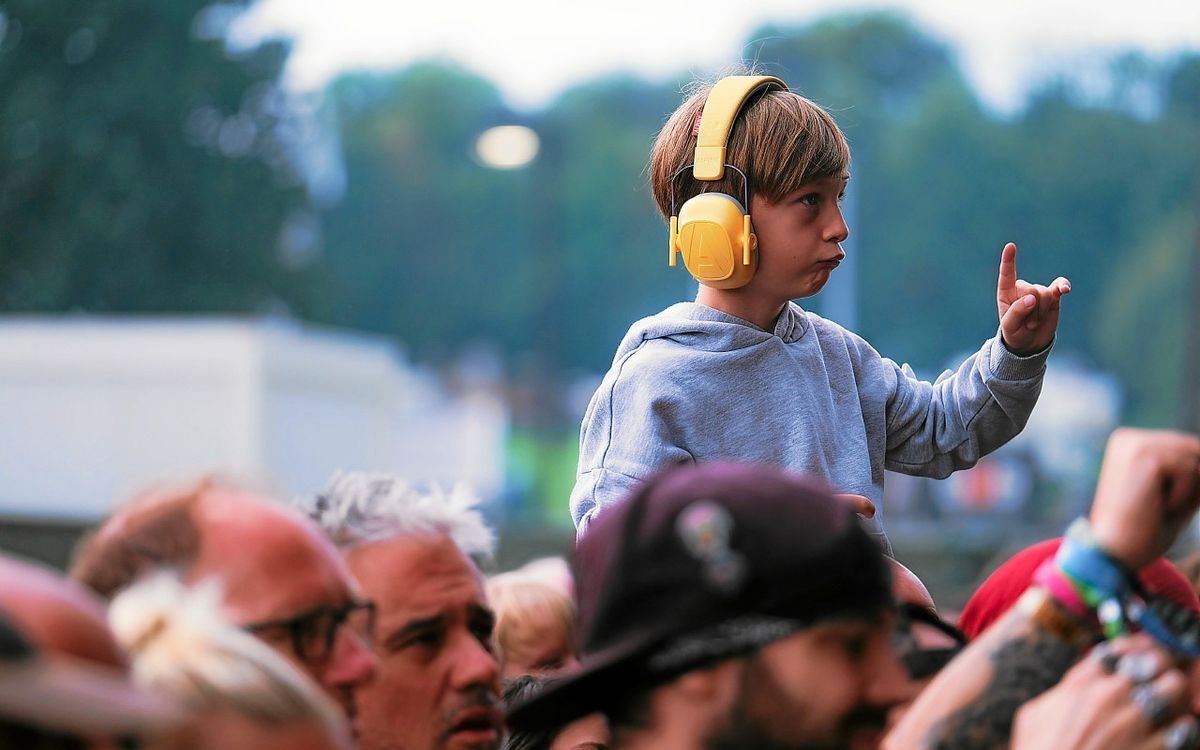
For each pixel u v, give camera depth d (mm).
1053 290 6340
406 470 82812
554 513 90750
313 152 122812
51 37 79312
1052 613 3646
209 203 80875
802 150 6270
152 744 3275
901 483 64438
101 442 31016
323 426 34469
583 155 141375
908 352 121688
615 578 3650
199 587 3705
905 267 123875
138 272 78062
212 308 80250
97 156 77625
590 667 3639
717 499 3604
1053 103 133500
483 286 132250
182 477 4406
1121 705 3436
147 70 79875
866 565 3584
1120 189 126500
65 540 22516
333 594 4133
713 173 6336
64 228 76750
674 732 3598
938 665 4473
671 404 6184
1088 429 88562
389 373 37438
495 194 135000
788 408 6246
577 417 111250
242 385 31078
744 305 6422
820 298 71688
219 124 83500
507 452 98250
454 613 5125
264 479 4559
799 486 3656
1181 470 3594
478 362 130875
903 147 128500
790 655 3523
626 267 132875
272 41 84750
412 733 5031
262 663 3424
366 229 134625
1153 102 134250
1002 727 3604
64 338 31125
